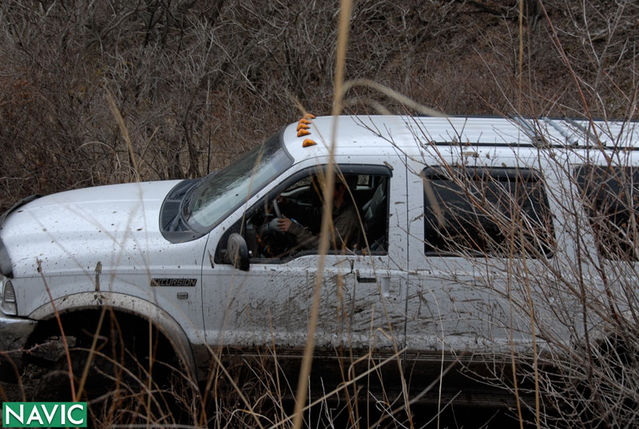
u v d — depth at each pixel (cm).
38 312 349
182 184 461
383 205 355
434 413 414
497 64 747
